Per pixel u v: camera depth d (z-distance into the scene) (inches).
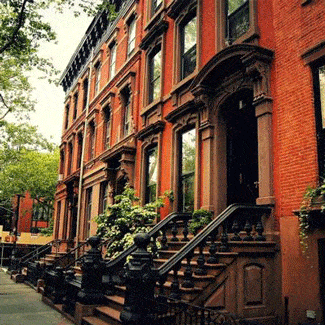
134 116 533.3
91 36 793.6
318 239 230.8
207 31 385.7
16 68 784.3
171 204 402.3
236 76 325.4
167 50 470.9
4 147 954.7
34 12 480.7
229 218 259.9
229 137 358.6
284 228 255.0
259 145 284.8
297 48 269.9
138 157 506.6
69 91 994.1
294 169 256.1
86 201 722.8
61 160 1000.9
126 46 620.7
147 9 548.1
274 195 268.2
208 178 342.6
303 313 232.2
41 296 453.1
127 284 226.1
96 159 676.1
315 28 258.4
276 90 282.5
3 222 1647.4
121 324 229.6
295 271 242.1
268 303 247.9
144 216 393.1
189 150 398.6
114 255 377.4
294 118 263.0
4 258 1010.7
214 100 354.3
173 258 233.0
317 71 256.5
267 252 255.4
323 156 241.0
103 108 679.1
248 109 350.3
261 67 287.0
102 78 734.5
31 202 1560.0
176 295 226.4
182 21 445.1
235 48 302.7
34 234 1234.0
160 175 440.1
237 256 243.9
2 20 480.4
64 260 660.7
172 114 416.8
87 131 775.1
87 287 289.7
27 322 296.7
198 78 356.8
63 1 474.6
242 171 343.9
